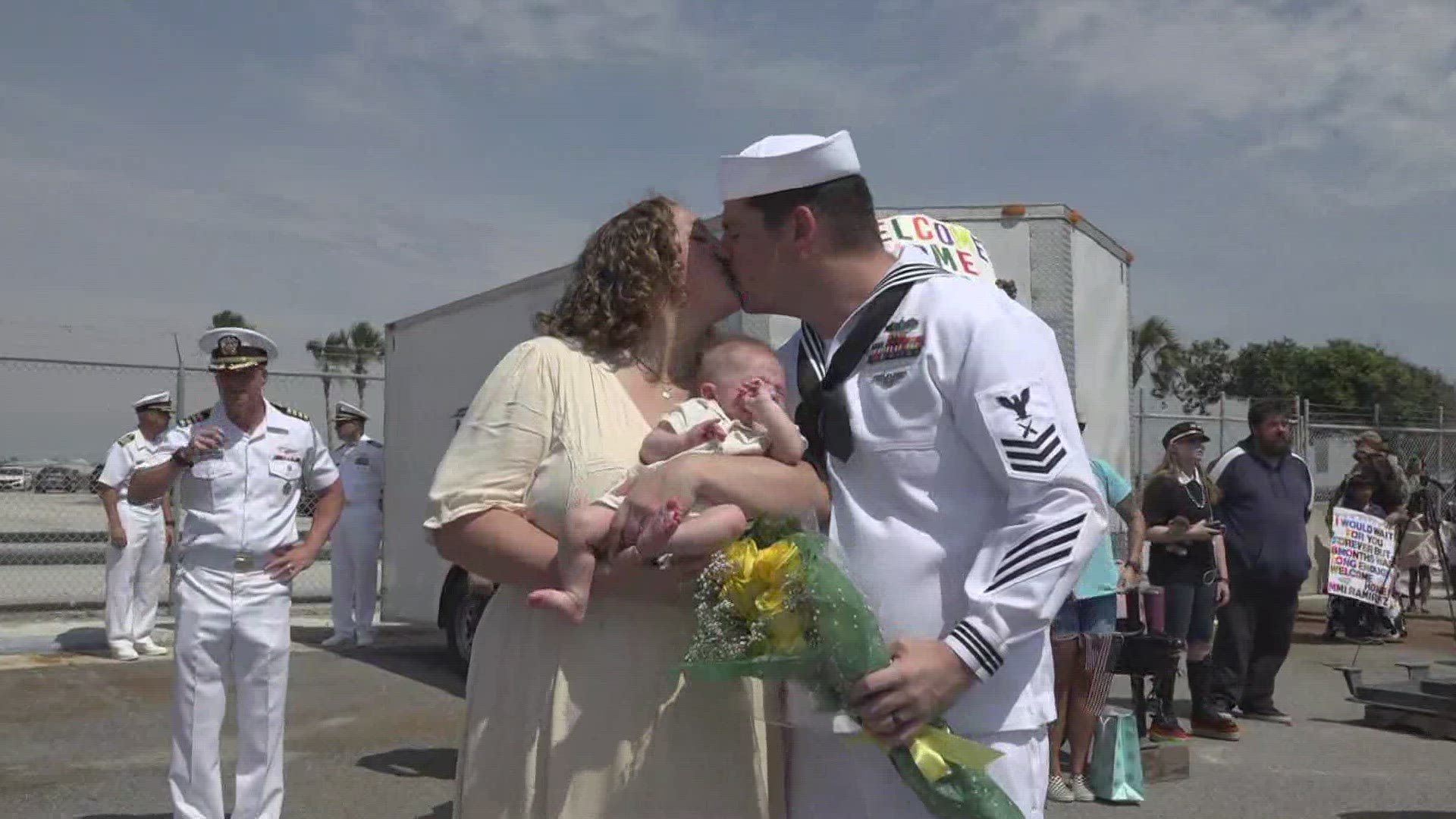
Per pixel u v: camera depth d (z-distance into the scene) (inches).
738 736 88.5
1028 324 83.3
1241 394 1672.0
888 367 83.9
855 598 75.9
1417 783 261.7
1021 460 77.4
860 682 75.5
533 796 85.3
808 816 88.0
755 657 76.9
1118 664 269.6
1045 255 286.8
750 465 82.7
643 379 91.4
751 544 78.6
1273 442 310.7
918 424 82.3
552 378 87.9
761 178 87.2
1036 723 82.0
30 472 553.6
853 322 86.3
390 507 414.6
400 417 411.8
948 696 75.7
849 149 88.1
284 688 203.0
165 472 195.0
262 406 203.6
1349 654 452.1
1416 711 312.5
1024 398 78.4
